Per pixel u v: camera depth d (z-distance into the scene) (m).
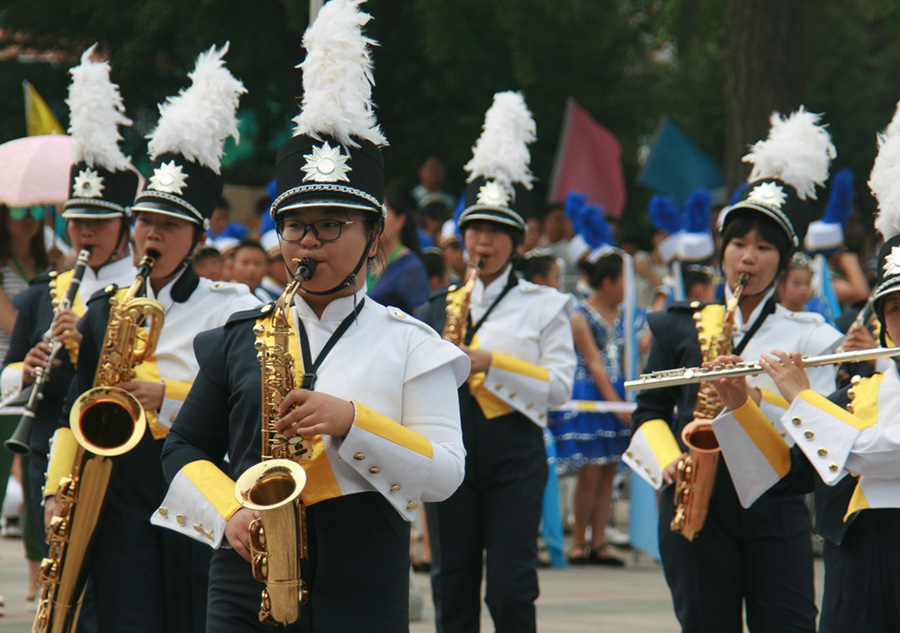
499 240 17.81
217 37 55.72
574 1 58.69
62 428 14.00
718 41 74.88
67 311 14.59
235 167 64.38
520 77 55.84
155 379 13.87
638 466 14.41
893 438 11.49
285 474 9.14
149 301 13.51
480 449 16.45
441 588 16.48
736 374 12.44
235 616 9.80
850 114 75.31
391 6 60.59
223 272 26.03
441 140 61.94
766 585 13.67
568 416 27.08
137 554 13.22
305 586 9.57
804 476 12.69
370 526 9.76
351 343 9.84
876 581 11.76
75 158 15.92
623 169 68.81
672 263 32.84
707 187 49.75
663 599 23.08
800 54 37.25
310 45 9.99
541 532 31.64
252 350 10.05
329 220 9.70
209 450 10.42
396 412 9.80
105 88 15.84
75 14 60.69
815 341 14.29
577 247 34.34
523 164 18.12
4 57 64.69
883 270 12.32
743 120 37.22
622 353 28.17
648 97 68.56
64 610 13.09
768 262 14.27
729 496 13.69
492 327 17.64
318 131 9.84
